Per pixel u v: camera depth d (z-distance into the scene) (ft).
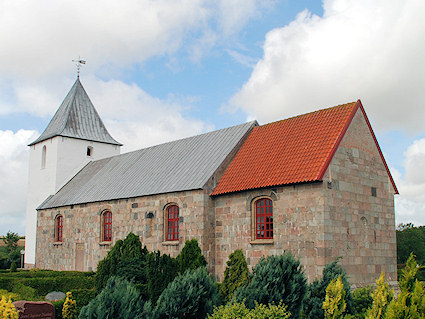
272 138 74.64
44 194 121.80
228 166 76.02
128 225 85.56
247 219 67.56
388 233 70.79
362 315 43.70
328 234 58.90
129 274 65.21
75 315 51.29
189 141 93.15
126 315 33.06
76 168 123.03
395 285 68.54
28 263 122.72
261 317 32.40
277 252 62.80
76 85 134.10
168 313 36.01
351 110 66.90
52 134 122.62
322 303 38.73
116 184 94.94
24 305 44.88
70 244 101.91
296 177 61.36
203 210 71.36
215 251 71.77
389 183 73.26
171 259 59.31
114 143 131.75
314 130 68.49
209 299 38.40
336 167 62.69
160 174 85.76
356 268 62.90
